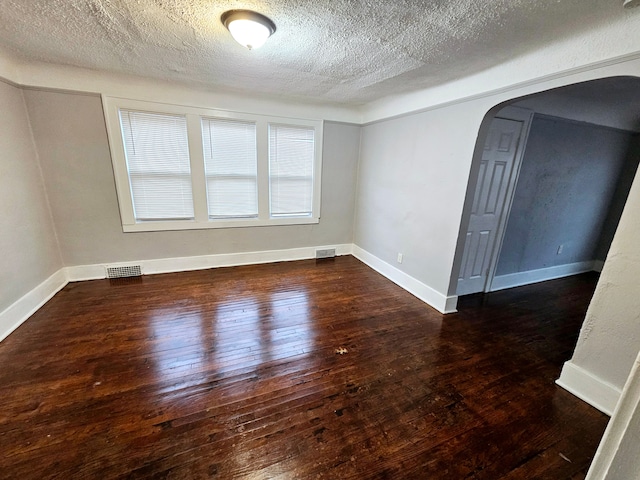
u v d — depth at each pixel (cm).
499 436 158
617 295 165
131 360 208
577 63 177
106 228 332
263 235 414
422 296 323
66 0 157
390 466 140
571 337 255
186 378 193
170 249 367
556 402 182
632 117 350
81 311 272
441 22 169
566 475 139
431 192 304
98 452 142
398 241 361
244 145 373
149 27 187
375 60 228
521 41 187
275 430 157
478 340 248
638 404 35
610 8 147
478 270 336
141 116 320
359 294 332
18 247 254
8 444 145
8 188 246
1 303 231
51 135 290
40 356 210
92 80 290
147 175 338
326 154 420
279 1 154
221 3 158
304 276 378
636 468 36
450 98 271
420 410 173
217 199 378
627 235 158
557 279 402
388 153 371
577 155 354
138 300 296
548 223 369
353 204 460
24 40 211
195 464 138
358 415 169
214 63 250
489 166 296
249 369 204
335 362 214
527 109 292
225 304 294
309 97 354
